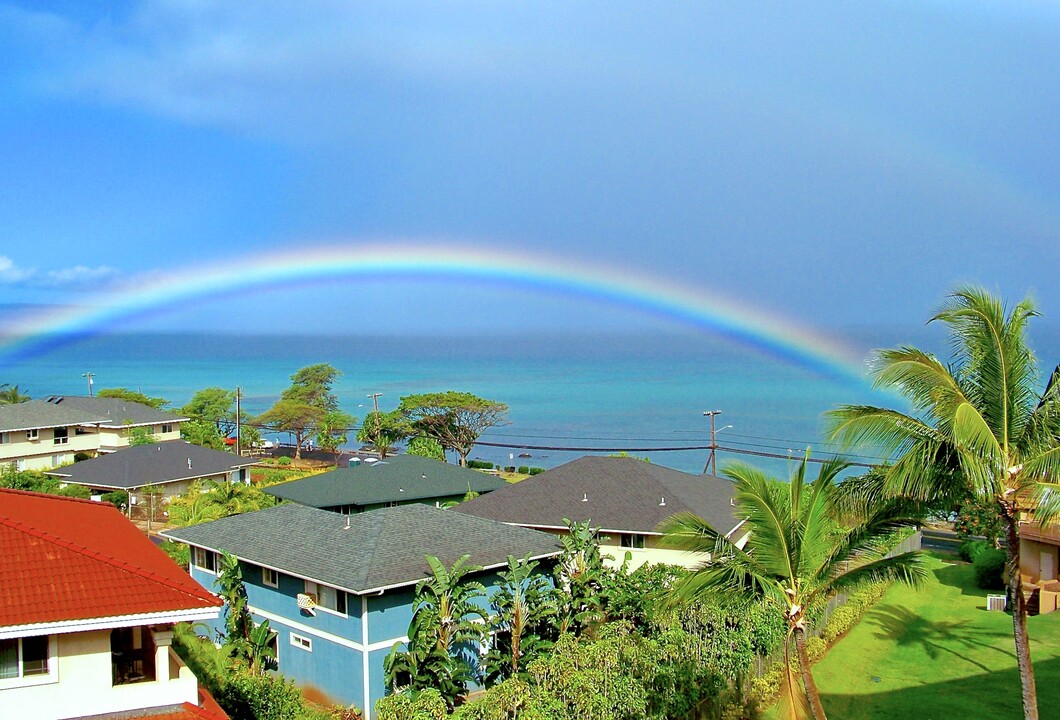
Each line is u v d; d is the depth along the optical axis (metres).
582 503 41.19
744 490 20.42
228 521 35.12
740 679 25.66
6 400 111.00
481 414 91.88
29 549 16.48
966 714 25.00
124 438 79.81
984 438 17.22
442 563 28.98
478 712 19.84
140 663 17.59
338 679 27.94
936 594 39.75
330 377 120.75
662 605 23.80
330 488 50.06
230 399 116.44
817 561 20.89
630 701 21.31
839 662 29.92
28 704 15.27
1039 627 33.34
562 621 29.19
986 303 18.80
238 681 24.23
